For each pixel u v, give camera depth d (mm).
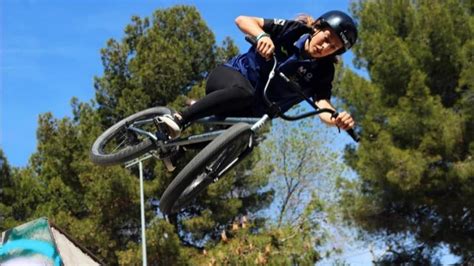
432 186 16844
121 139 6395
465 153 16656
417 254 19156
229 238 22188
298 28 5223
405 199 17703
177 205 5406
